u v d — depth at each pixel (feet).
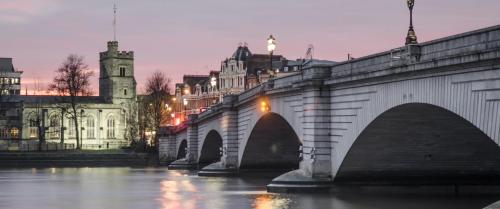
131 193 237.45
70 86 609.01
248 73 566.77
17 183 297.94
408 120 163.43
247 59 575.38
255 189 241.96
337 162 191.21
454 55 127.44
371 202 179.63
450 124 163.32
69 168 477.36
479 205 175.94
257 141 286.05
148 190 249.55
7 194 237.66
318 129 195.00
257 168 307.78
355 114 177.88
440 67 132.77
